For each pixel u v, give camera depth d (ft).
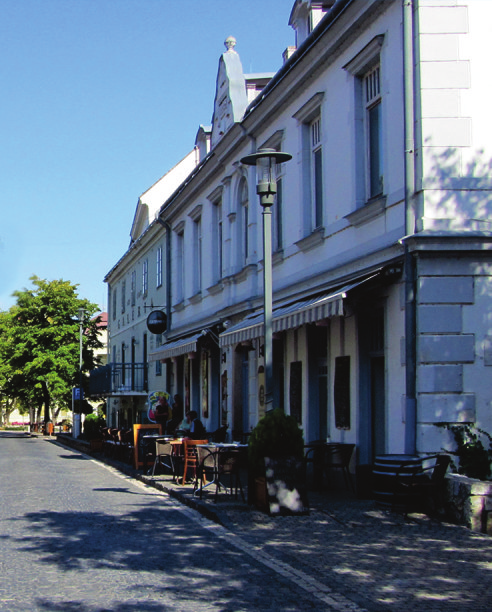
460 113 41.73
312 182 59.26
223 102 83.71
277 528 36.04
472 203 41.50
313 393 58.18
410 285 41.34
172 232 109.60
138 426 70.49
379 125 48.75
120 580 26.58
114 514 42.39
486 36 42.27
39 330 187.01
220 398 83.76
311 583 25.93
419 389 40.81
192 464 59.31
